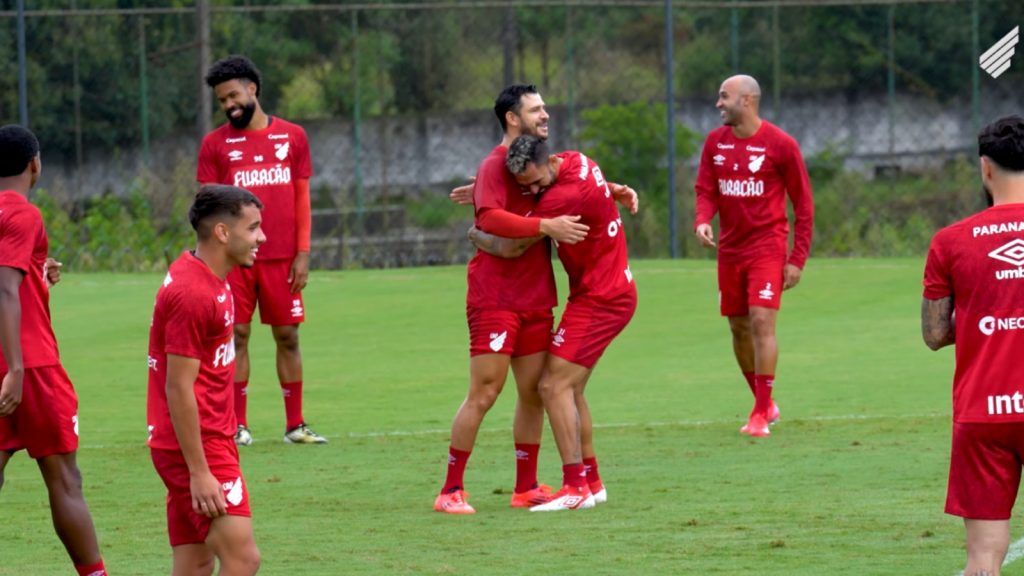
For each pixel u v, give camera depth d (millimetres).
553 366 26750
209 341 18250
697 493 27703
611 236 27047
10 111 80062
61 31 80125
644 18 86188
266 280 34156
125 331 53188
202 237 18453
